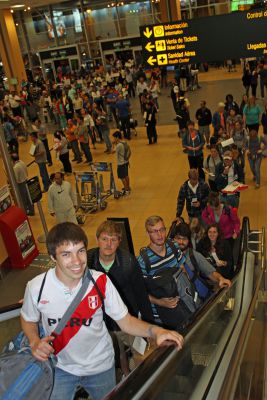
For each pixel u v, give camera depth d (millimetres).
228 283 4676
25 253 10016
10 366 2533
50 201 10227
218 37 9656
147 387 2193
